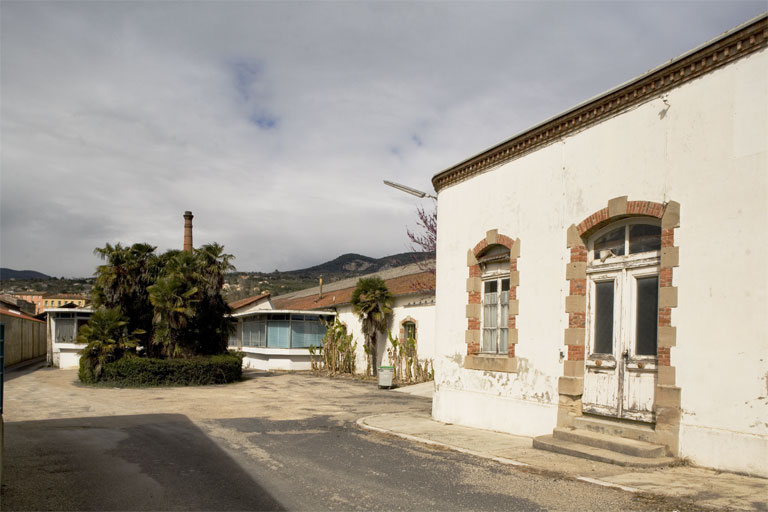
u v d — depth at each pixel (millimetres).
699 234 7316
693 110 7547
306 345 32438
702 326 7156
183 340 23656
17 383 22484
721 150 7176
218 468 7555
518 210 10555
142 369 21672
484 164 11562
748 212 6816
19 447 9125
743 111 6965
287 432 10750
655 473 6809
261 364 33062
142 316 23609
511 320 10453
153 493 6320
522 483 6559
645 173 8133
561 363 9336
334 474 7141
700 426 7082
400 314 26141
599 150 8922
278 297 56656
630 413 8219
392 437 10141
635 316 8352
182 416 13156
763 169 6703
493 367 10867
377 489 6383
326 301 36750
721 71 7246
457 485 6516
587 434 8469
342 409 14883
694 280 7309
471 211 11953
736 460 6680
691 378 7219
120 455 8484
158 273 23969
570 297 9227
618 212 8484
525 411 9984
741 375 6715
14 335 34750
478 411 11180
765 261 6605
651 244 8258
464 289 12070
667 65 7785
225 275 25188
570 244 9320
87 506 5840
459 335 12094
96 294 23141
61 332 32406
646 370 8062
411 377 23672
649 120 8148
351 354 28828
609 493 6043
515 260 10516
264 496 6156
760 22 6727
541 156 10094
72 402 16219
